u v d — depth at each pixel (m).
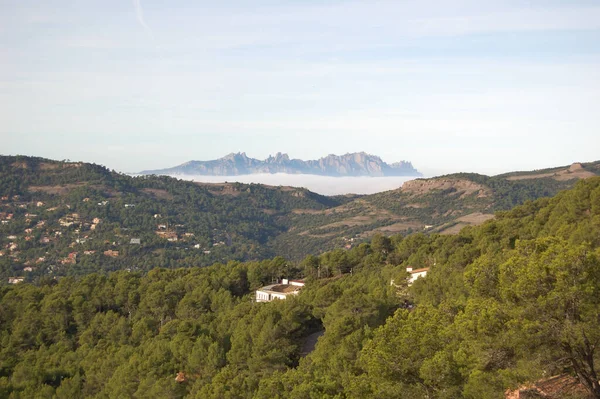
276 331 54.88
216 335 60.16
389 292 67.94
